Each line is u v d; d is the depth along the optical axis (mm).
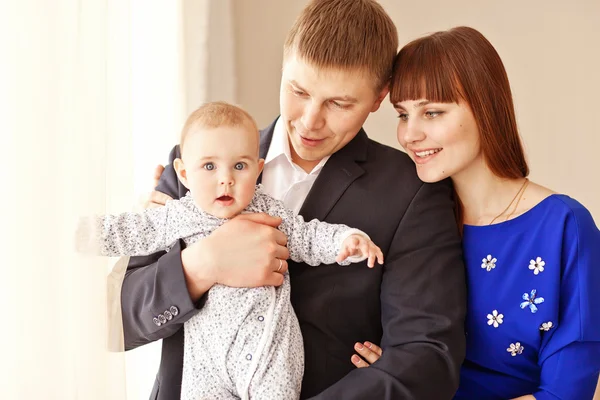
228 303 1347
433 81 1464
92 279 1232
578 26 2939
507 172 1570
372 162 1542
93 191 1228
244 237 1358
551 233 1532
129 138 1392
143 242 1396
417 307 1409
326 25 1385
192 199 1438
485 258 1576
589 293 1501
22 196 1137
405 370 1326
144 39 2234
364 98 1427
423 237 1467
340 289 1446
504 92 1533
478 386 1594
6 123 1123
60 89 1176
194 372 1356
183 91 2416
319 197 1487
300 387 1375
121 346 1349
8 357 1138
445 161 1500
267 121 2965
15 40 1121
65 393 1199
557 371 1511
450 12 2971
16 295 1141
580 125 2977
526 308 1534
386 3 2973
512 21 2959
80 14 1196
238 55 2875
